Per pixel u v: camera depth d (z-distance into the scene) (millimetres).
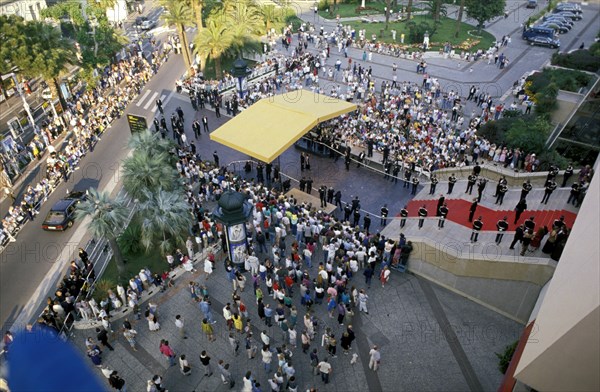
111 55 45719
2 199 27547
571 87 33562
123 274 20859
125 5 63156
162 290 19641
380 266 20844
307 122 26438
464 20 61406
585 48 41844
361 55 49969
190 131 35094
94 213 19719
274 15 56438
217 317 18297
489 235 20281
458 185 25703
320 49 51531
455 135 31469
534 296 17422
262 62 47219
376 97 39031
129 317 18422
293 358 16438
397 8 68875
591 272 10273
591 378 10203
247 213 20016
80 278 19703
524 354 12109
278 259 20031
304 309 18547
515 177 23891
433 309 18719
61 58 33781
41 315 17703
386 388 15453
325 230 22000
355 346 17016
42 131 31250
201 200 26172
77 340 17391
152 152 24844
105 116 36188
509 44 50406
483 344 17141
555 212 20625
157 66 48625
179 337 17406
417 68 44125
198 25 45844
